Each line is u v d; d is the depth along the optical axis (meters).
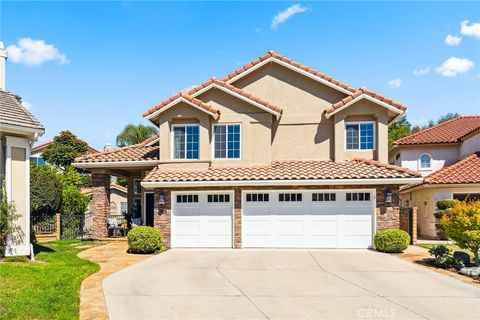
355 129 22.64
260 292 11.74
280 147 23.39
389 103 21.80
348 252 19.28
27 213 16.91
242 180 20.22
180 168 22.22
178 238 21.09
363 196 20.44
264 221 20.77
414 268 15.33
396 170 20.11
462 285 12.66
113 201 42.53
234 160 22.34
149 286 12.41
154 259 17.48
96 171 24.78
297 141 23.34
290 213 20.69
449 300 10.98
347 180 19.67
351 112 22.39
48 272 13.68
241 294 11.52
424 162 30.58
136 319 9.29
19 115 16.70
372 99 21.88
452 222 15.66
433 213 26.20
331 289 12.10
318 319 9.37
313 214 20.58
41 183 29.28
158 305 10.41
